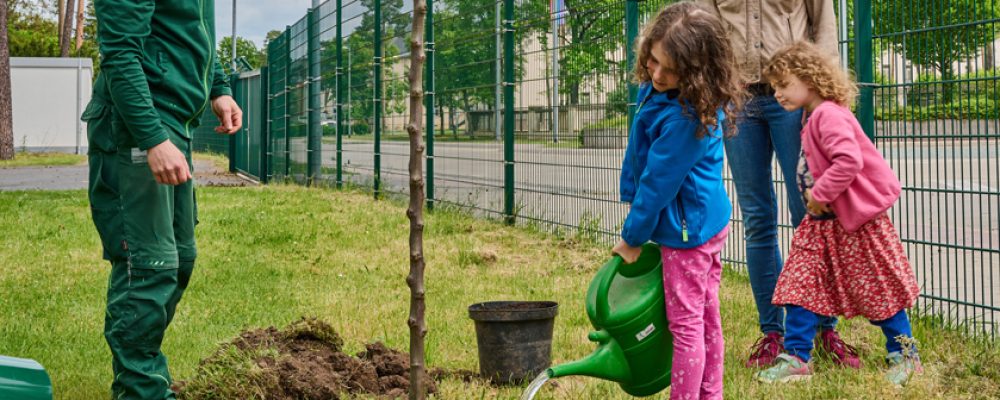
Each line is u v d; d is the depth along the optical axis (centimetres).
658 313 324
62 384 420
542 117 904
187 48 354
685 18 309
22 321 553
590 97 820
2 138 2988
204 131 3522
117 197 343
